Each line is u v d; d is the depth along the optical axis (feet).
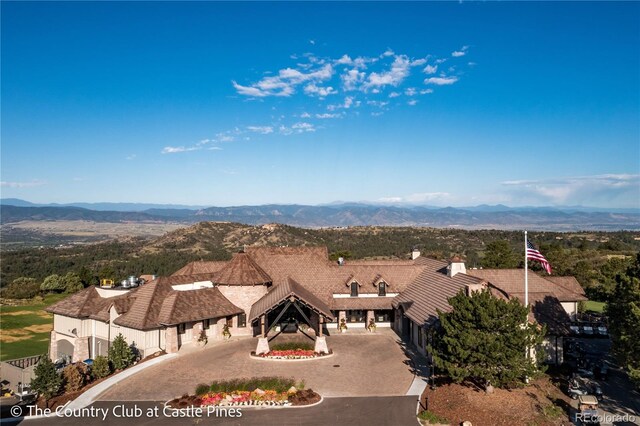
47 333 206.18
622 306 87.92
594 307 204.23
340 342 135.23
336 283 156.66
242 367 112.06
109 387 99.30
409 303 139.54
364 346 130.82
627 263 225.76
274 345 127.95
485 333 88.69
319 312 121.80
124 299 134.92
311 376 105.50
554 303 123.44
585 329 150.61
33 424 81.97
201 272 167.53
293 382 98.32
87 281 316.19
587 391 95.35
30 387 100.68
